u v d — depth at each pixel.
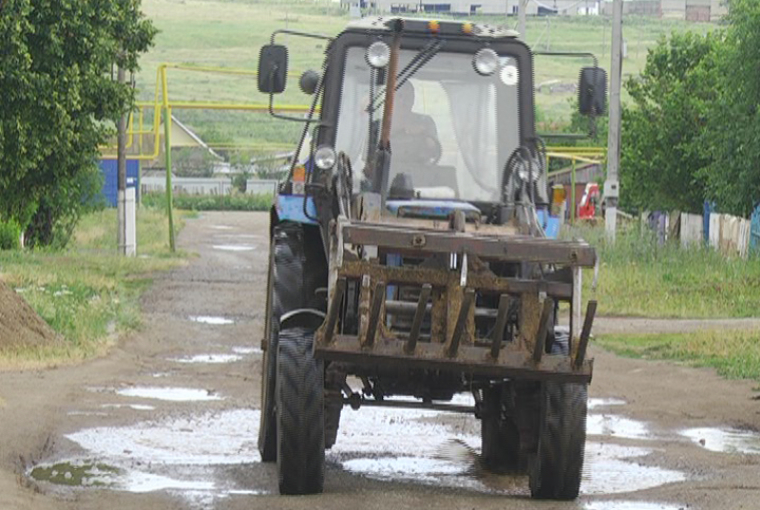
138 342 48.97
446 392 25.98
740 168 84.50
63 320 49.19
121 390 37.38
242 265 92.75
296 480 23.88
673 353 47.06
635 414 35.09
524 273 23.83
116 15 83.12
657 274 74.94
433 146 26.86
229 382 39.94
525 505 23.75
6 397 34.41
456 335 22.44
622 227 110.50
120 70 95.00
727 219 98.12
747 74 82.31
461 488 25.77
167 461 27.66
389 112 25.84
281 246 26.58
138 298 65.81
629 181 114.06
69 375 39.56
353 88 26.95
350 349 22.55
